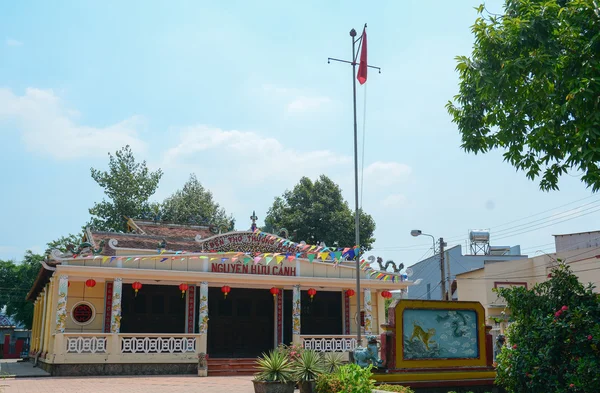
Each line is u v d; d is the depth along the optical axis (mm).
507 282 38719
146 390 16984
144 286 26000
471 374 14047
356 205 20719
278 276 26281
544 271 37375
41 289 30438
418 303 14016
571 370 9898
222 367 23922
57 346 21891
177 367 23406
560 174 13344
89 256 23344
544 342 10391
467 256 47750
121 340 22844
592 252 35125
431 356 13875
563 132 12555
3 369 26047
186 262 25141
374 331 28969
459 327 14438
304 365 15594
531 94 12805
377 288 28719
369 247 46281
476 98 14055
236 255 24625
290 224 45156
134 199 45469
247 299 28047
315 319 28984
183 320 26391
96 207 45062
